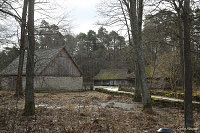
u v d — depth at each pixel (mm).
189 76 5883
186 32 6016
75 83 35594
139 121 8938
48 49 33719
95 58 65938
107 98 20359
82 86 37000
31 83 9602
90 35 68250
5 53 12320
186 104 5848
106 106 14578
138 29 12531
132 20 12203
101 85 58719
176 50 20609
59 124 8039
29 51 9461
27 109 9469
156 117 10094
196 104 12438
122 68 58844
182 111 12531
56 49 32656
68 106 13836
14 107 11594
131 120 9156
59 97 21328
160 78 26438
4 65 13000
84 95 24844
